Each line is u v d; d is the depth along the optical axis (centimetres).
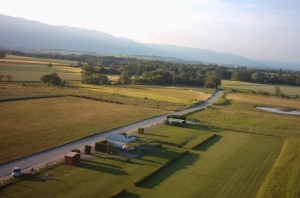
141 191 3569
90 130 6184
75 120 6994
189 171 4353
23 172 3841
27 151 4606
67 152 4750
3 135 5316
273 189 3841
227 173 4378
